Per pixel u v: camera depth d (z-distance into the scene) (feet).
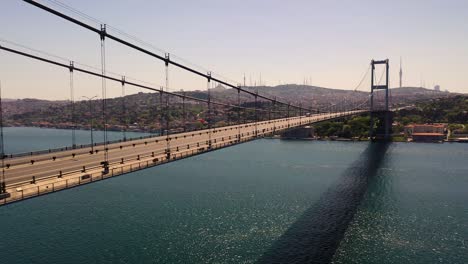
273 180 357.00
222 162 464.65
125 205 275.18
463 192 310.45
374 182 348.59
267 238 214.48
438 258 190.39
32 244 206.69
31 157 199.62
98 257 191.11
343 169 415.03
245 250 199.00
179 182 348.38
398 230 226.58
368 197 296.71
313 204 278.26
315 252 196.44
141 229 228.02
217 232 223.30
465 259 189.26
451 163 450.30
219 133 326.03
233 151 572.51
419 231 224.74
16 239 213.66
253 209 265.75
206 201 285.02
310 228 229.66
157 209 265.75
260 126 389.19
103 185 336.49
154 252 196.65
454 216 250.78
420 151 558.15
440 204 277.64
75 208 268.82
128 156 200.54
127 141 274.57
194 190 318.04
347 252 196.44
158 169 415.44
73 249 200.23
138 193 308.60
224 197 296.10
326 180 357.82
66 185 131.95
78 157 199.41
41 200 288.71
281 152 559.79
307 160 479.82
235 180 357.00
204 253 195.72
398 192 312.09
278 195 302.25
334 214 255.50
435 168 417.28
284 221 241.55
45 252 197.06
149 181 352.90
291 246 203.41
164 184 340.39
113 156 201.46
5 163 178.50
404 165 437.99
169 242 208.95
